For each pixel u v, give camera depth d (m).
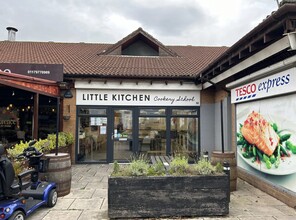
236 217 4.86
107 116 10.96
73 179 7.91
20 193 4.66
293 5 3.81
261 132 6.78
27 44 16.80
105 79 10.77
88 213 5.11
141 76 10.70
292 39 4.36
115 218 4.83
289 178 5.56
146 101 11.08
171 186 4.89
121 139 11.00
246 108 7.68
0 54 14.15
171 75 10.80
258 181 6.82
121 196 4.84
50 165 6.04
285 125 5.78
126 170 5.12
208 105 11.22
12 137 11.79
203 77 9.57
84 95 10.88
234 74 7.67
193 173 5.07
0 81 6.62
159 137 11.11
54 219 4.80
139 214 4.83
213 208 4.90
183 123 11.21
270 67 5.88
